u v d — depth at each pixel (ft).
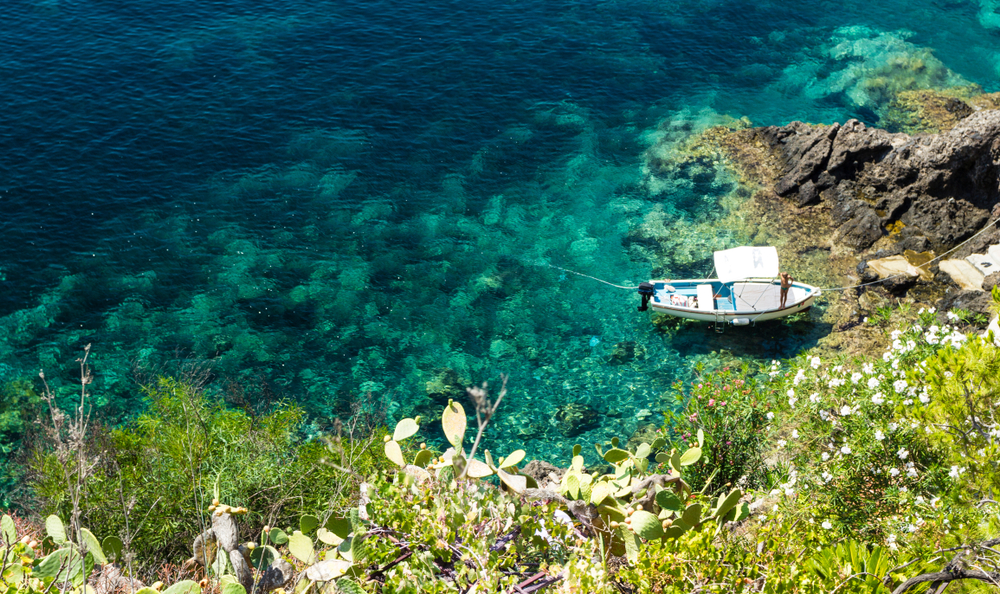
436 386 95.04
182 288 106.52
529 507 21.68
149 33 162.09
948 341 51.24
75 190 121.08
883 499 44.34
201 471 50.52
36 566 21.88
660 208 123.65
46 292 104.12
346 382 95.14
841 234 115.03
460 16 174.50
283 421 64.13
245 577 22.41
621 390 94.68
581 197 126.00
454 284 109.91
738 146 135.95
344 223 119.14
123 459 55.16
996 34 171.12
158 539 46.73
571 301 107.76
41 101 139.54
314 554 22.33
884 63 159.94
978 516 31.35
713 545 21.84
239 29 165.17
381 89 149.18
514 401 93.50
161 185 123.75
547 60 160.35
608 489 22.59
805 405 51.72
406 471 23.03
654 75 156.87
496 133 139.74
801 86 153.99
